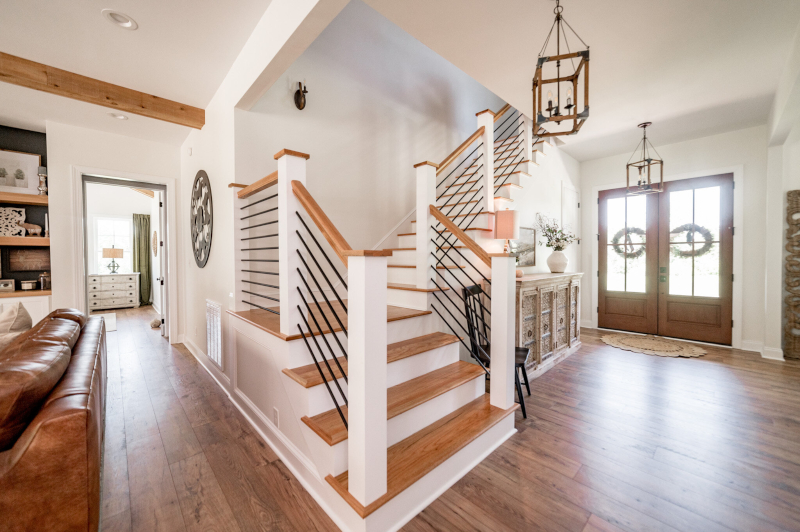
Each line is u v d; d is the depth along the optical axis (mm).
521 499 1626
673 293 4809
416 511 1532
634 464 1903
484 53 2584
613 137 4500
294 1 1824
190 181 3789
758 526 1467
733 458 1963
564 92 3213
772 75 2916
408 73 3936
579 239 5699
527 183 4230
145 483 1713
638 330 5133
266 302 2764
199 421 2352
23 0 1954
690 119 3893
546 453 2012
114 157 3754
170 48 2455
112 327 5363
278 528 1441
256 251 2697
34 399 1028
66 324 1786
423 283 2686
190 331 4012
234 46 2439
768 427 2322
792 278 3859
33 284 3514
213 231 3068
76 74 2793
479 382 2383
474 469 1855
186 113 3299
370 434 1336
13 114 3174
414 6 2078
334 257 3215
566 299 4020
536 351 3396
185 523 1461
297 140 2953
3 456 953
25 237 3396
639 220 5102
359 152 3428
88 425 1014
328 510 1522
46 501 963
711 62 2715
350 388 1384
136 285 7500
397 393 1979
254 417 2270
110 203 7512
